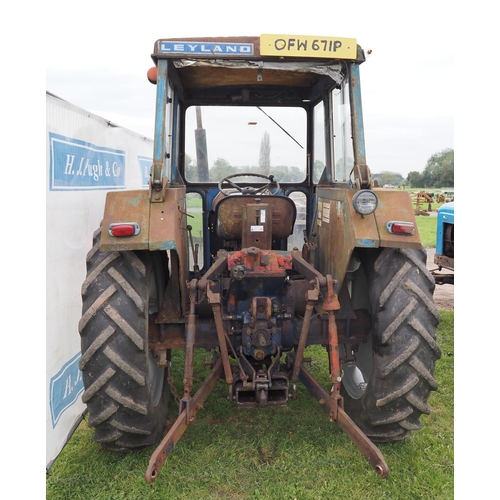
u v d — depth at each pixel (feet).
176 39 8.73
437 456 9.37
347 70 9.07
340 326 10.15
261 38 8.54
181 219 9.27
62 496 8.30
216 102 13.16
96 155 12.71
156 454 6.98
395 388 8.48
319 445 9.70
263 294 9.34
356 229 8.45
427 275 8.73
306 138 13.70
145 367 8.38
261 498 8.15
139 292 8.38
